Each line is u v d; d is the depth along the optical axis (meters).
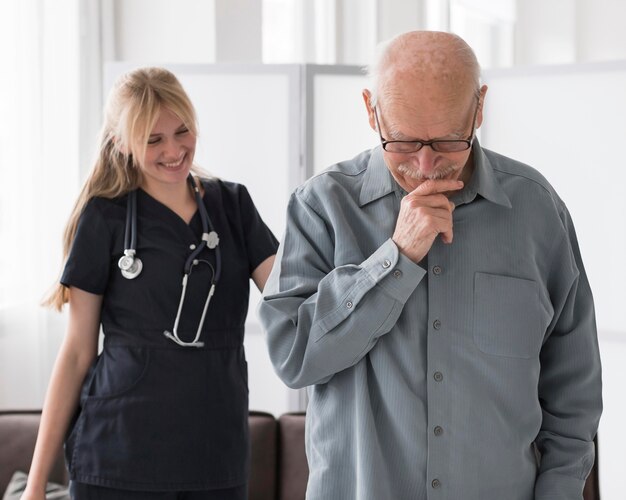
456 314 1.62
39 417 2.92
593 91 3.62
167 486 2.25
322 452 1.66
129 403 2.26
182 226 2.33
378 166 1.68
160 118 2.23
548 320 1.66
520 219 1.66
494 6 6.46
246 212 2.45
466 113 1.50
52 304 2.38
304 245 1.68
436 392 1.60
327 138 3.72
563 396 1.72
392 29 5.51
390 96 1.49
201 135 3.75
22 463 2.85
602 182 3.63
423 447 1.60
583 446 1.70
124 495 2.26
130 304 2.28
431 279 1.62
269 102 3.71
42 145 3.90
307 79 3.69
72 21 4.02
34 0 3.83
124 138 2.24
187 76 3.73
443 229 1.54
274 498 2.81
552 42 6.69
